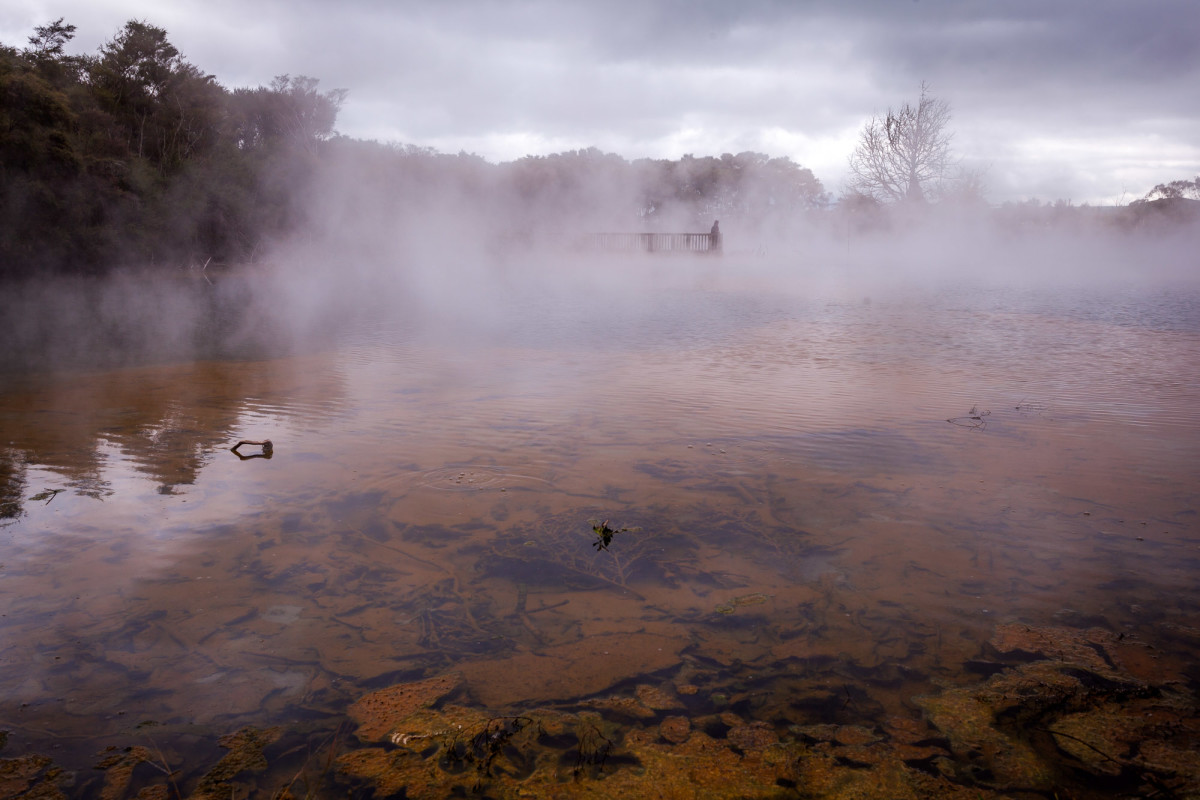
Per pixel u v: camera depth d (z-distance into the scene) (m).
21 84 13.68
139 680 1.81
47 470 3.31
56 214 14.57
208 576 2.33
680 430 3.96
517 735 1.64
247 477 3.23
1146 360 6.06
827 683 1.81
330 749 1.58
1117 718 1.67
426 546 2.56
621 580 2.33
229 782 1.47
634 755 1.58
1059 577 2.30
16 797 1.41
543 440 3.78
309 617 2.11
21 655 1.90
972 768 1.53
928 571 2.35
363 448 3.65
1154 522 2.69
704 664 1.90
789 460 3.45
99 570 2.36
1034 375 5.44
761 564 2.42
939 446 3.64
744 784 1.49
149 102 22.03
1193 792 1.44
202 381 5.36
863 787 1.48
